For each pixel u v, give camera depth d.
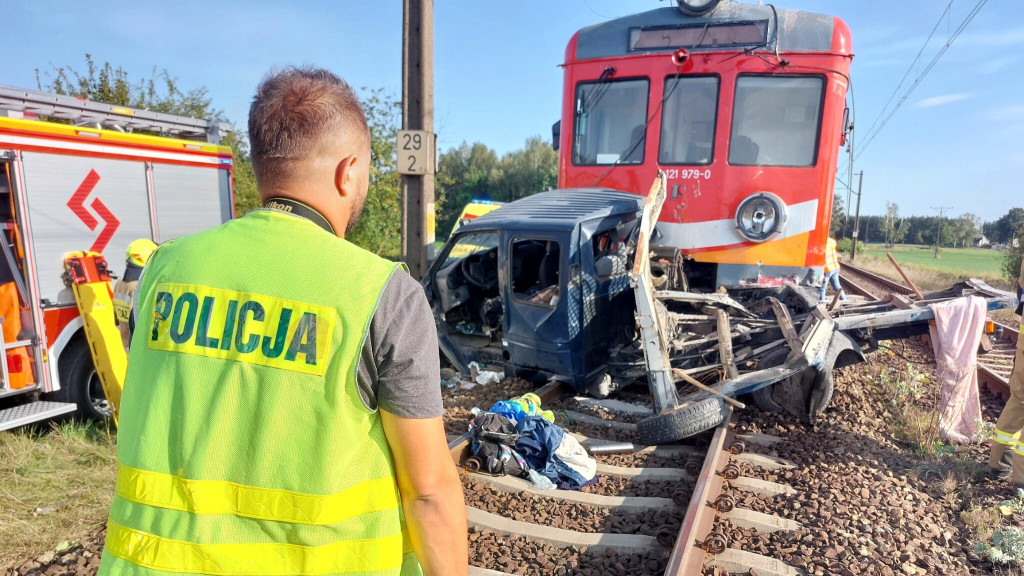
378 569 1.36
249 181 17.75
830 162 6.76
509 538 3.80
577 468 4.53
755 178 6.93
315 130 1.42
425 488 1.39
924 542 3.68
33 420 5.49
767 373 5.23
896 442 5.32
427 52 8.09
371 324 1.31
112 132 6.21
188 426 1.30
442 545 1.41
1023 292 4.80
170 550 1.30
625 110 7.46
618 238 6.47
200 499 1.29
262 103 1.45
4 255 5.57
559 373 6.02
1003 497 4.36
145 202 6.59
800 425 5.47
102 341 5.79
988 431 5.52
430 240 8.48
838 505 4.02
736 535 3.67
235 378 1.29
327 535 1.31
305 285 1.30
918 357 8.59
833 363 5.36
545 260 6.26
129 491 1.35
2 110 5.35
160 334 1.36
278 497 1.29
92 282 5.87
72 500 4.51
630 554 3.63
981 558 3.57
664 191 5.93
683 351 6.07
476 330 7.53
